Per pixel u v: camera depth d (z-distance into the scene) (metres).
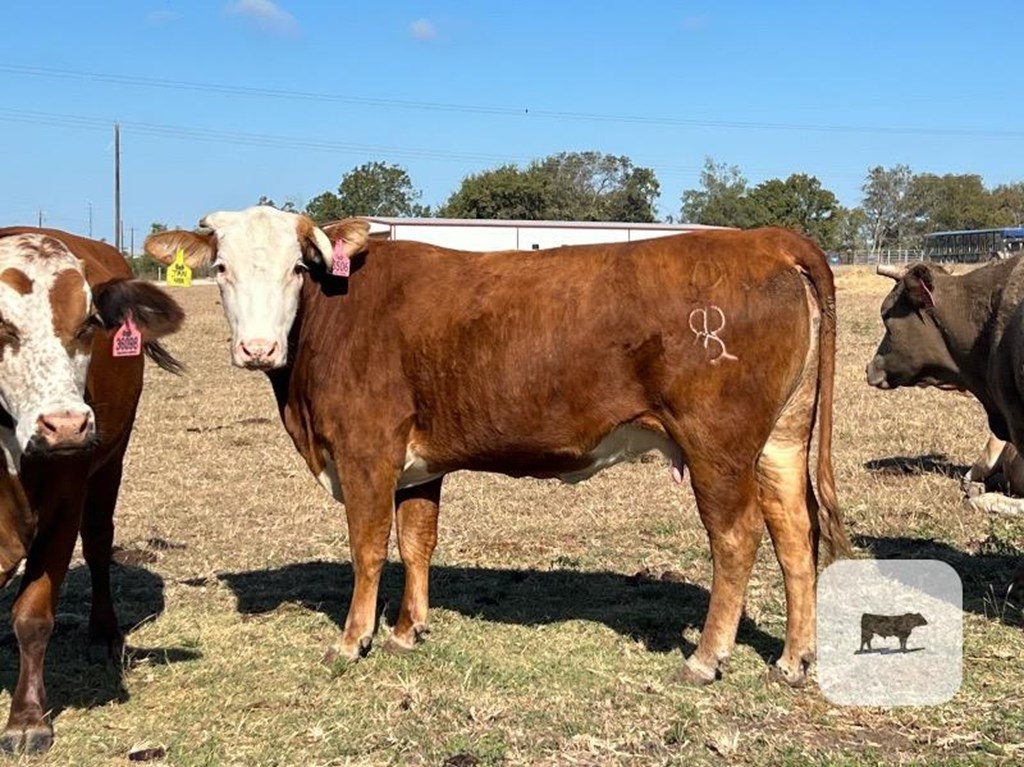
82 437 4.17
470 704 5.16
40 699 4.84
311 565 7.82
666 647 5.97
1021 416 6.92
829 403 5.21
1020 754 4.55
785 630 5.95
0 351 4.26
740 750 4.65
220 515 9.27
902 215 108.25
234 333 5.57
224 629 6.37
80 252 5.57
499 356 5.42
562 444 5.47
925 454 11.09
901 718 4.96
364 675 5.59
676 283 5.19
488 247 38.47
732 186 87.50
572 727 4.90
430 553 6.07
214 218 5.74
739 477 5.21
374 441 5.66
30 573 4.89
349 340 5.73
